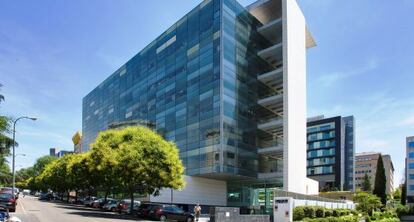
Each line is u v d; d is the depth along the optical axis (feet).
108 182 150.20
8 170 204.64
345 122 485.56
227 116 171.83
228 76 176.04
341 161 433.89
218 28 178.60
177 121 200.03
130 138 129.59
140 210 116.67
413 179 352.49
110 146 132.36
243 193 206.08
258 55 200.23
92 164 142.10
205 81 182.19
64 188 240.94
